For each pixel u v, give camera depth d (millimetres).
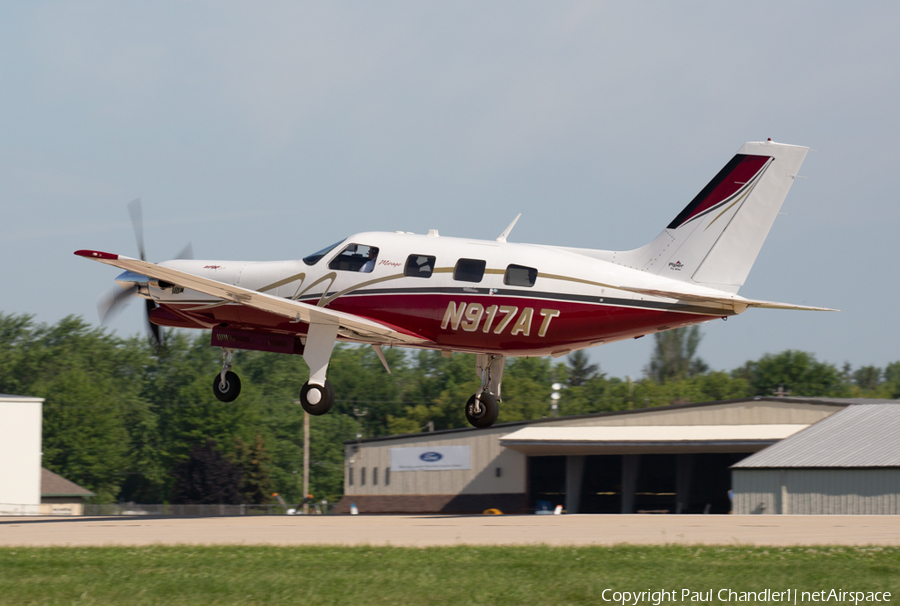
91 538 50781
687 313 63406
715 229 64312
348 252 68250
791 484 103312
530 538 50250
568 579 37125
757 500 104938
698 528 57219
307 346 67250
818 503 101500
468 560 41250
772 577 37719
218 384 73750
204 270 72750
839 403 139875
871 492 98688
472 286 65000
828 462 102250
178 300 73375
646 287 63312
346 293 67562
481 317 64875
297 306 64625
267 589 35188
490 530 55812
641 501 176125
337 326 67000
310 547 45281
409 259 66562
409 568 39219
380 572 38406
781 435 136000
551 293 63938
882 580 37406
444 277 65438
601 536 51594
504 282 64562
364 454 171125
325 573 38188
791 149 63844
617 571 38812
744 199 64125
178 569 39219
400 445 167125
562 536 51531
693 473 171750
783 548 45312
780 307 61531
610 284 63656
